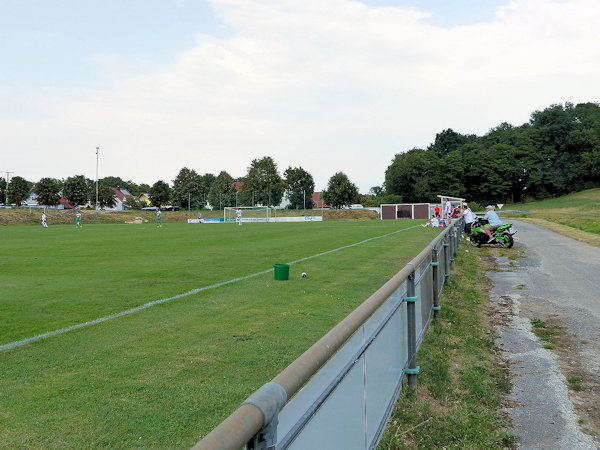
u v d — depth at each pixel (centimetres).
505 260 1598
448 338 669
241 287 980
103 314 739
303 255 1616
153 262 1446
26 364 505
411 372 484
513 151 10675
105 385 446
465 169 10738
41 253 1772
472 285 1119
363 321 274
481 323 785
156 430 359
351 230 3275
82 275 1171
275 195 8869
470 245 2050
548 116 11362
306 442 198
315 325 667
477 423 423
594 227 3666
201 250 1852
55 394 425
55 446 335
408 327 489
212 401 411
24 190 8750
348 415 262
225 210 7469
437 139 12838
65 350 554
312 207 9581
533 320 788
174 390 434
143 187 17875
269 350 552
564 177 11025
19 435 350
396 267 1293
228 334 620
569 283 1129
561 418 442
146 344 577
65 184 8756
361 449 291
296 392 175
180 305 804
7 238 2742
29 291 945
